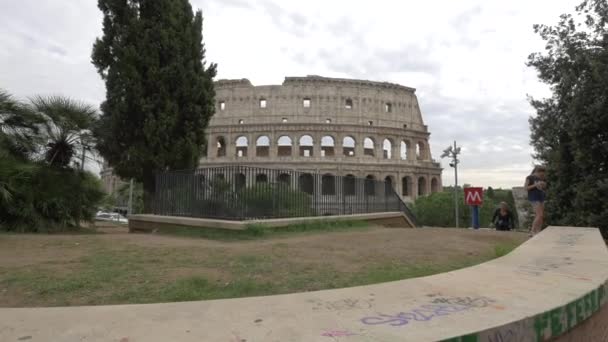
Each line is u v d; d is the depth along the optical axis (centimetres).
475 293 330
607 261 489
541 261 489
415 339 225
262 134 7238
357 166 7031
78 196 1502
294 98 7444
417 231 1424
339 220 1549
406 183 7719
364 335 234
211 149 7356
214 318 275
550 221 1661
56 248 873
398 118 7844
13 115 1401
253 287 527
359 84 7631
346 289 354
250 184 1327
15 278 570
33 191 1341
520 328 256
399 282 377
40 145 1486
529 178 1049
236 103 7544
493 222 1630
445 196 5128
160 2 1808
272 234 1205
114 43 1766
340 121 7431
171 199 1527
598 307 347
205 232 1233
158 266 668
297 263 706
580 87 1509
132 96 1723
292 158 7044
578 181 1574
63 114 1512
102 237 1135
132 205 4872
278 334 240
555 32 1722
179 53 1819
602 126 1434
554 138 1691
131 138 1788
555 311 282
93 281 556
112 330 253
